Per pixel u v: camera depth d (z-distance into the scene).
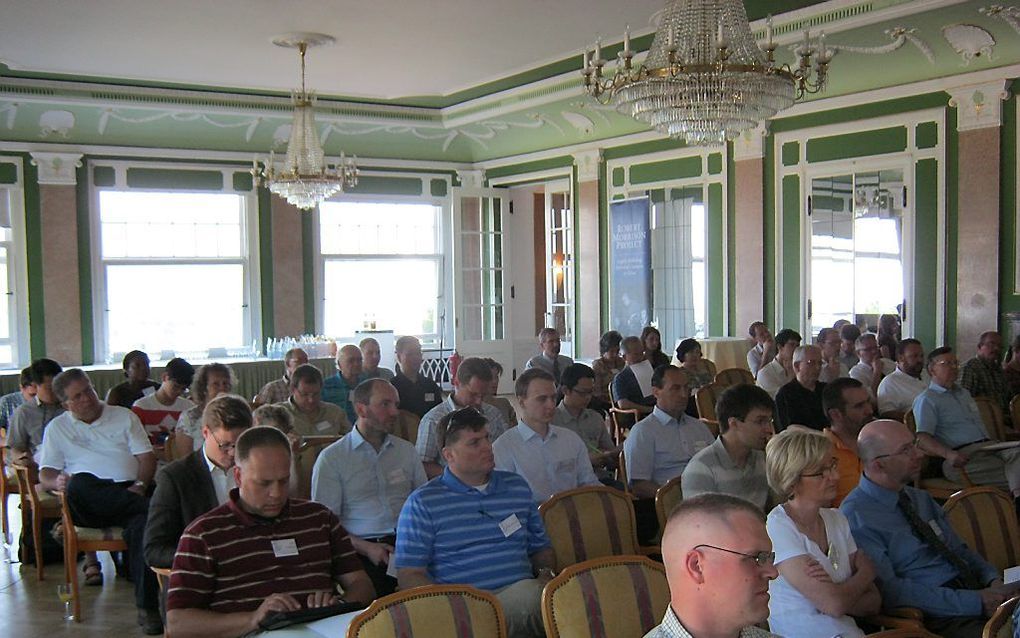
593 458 4.99
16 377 9.56
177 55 8.19
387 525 3.95
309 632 2.55
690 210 9.93
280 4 6.64
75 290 10.45
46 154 10.20
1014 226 7.34
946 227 7.72
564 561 3.40
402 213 12.52
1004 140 7.36
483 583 3.15
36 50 7.88
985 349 6.70
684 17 4.79
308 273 11.84
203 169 11.14
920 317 7.93
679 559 1.78
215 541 2.79
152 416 5.59
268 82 9.46
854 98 8.29
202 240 11.28
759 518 1.79
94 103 9.44
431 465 4.79
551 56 8.38
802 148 8.79
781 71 4.67
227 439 3.39
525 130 11.32
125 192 10.81
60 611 4.62
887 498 3.18
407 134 11.69
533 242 12.75
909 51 7.43
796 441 2.91
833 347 7.09
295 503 2.98
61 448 4.85
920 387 6.31
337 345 11.55
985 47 7.09
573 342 11.62
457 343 12.15
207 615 2.69
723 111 4.71
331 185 8.55
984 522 3.36
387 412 3.95
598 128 10.70
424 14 6.92
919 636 2.34
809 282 8.79
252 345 11.52
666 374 4.54
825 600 2.79
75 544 4.53
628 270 10.61
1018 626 2.26
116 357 10.82
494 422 5.04
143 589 4.27
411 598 2.31
